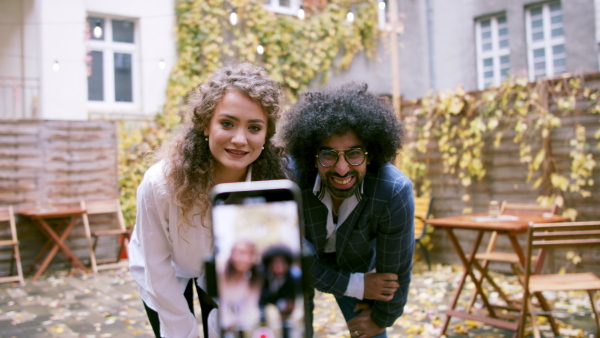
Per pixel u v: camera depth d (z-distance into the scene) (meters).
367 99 1.92
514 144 5.45
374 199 1.92
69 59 6.91
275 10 8.16
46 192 6.36
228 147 1.53
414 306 4.44
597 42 7.21
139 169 7.05
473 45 8.61
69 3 6.90
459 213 5.95
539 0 7.93
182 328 1.75
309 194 1.98
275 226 0.85
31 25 6.79
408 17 8.95
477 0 8.57
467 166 5.83
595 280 3.40
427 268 5.94
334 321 4.12
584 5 7.35
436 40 9.03
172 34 7.60
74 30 6.94
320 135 1.80
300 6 8.34
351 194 1.86
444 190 6.08
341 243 2.05
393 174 1.97
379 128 1.85
